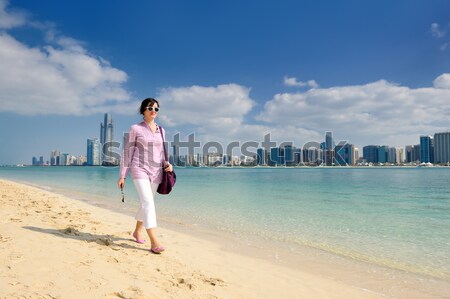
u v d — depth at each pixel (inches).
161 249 203.8
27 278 124.3
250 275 183.8
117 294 122.9
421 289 176.6
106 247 197.9
